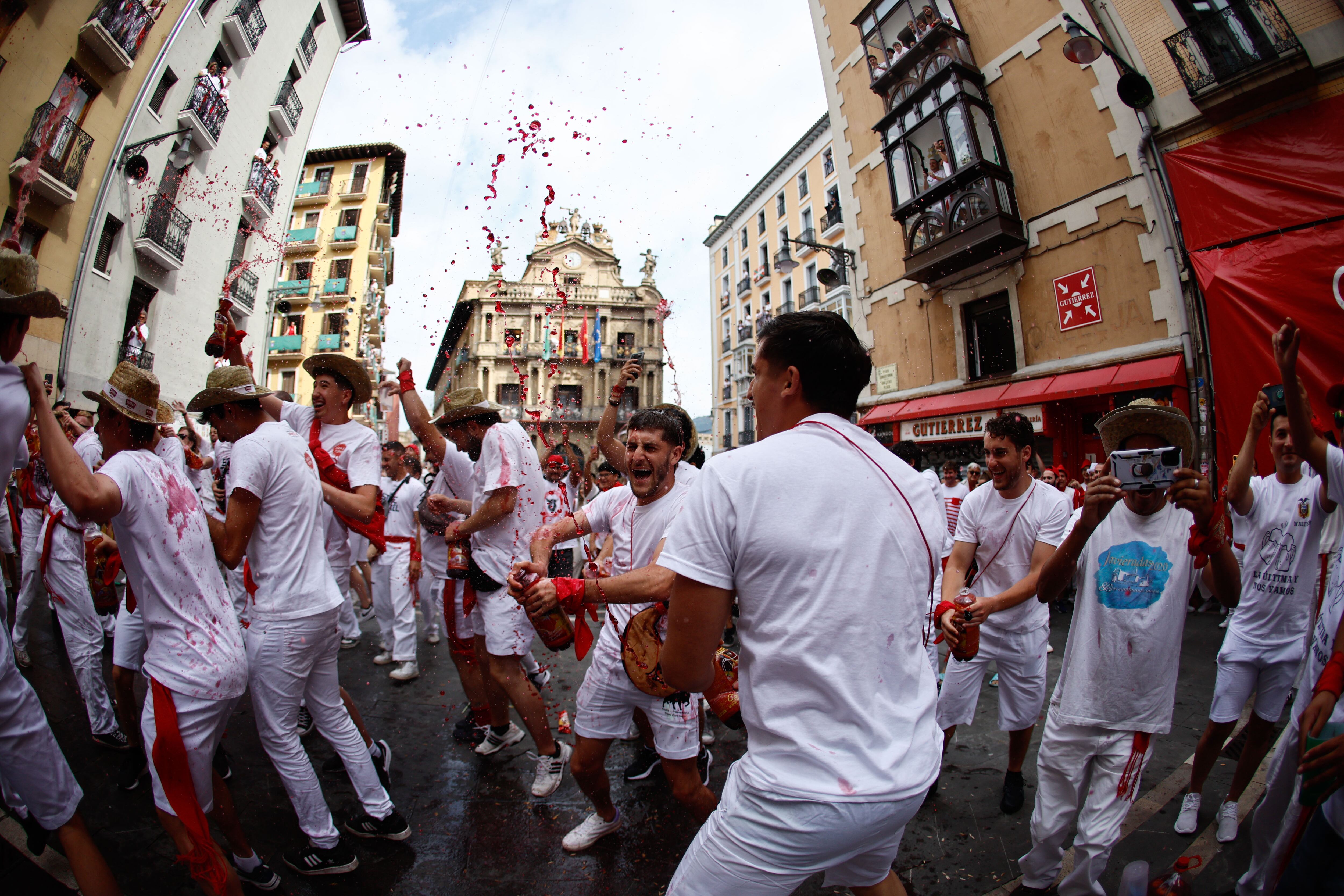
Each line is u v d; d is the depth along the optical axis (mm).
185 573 2127
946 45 11695
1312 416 2105
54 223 10445
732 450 1367
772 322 1485
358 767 2680
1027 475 3018
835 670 1198
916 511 1346
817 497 1249
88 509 1866
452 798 3127
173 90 13000
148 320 12922
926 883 2527
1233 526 2977
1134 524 2260
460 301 36875
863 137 14102
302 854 2469
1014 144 11125
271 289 17641
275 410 3820
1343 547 2008
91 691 3352
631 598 1849
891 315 13641
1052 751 2311
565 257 38312
